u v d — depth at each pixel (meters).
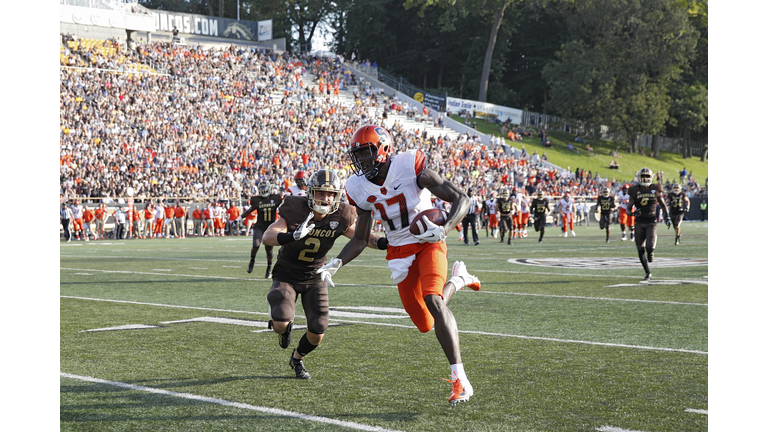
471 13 63.50
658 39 58.50
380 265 15.64
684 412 4.32
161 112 37.91
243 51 49.41
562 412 4.33
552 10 66.06
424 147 44.50
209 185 33.00
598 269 14.21
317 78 51.72
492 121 57.41
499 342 6.62
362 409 4.43
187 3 60.28
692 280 11.89
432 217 4.61
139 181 31.55
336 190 5.07
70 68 38.03
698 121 64.62
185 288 11.36
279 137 40.16
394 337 6.89
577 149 57.84
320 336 5.24
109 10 44.62
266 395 4.79
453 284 4.68
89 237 28.77
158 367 5.65
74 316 8.38
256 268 15.14
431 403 4.57
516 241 25.48
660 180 54.72
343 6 69.06
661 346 6.37
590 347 6.36
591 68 57.47
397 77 64.94
